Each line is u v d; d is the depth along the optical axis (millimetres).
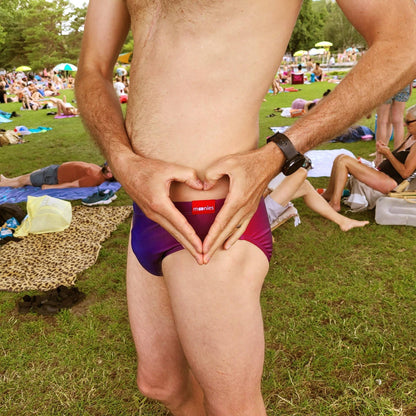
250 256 1168
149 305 1372
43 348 2826
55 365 2666
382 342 2627
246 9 1057
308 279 3459
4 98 23094
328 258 3789
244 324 1100
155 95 1197
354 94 1052
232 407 1130
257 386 1140
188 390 1560
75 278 3717
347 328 2797
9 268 4000
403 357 2514
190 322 1121
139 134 1244
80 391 2434
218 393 1129
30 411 2324
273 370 2479
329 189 5090
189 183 1029
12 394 2445
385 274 3434
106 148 1226
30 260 4145
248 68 1108
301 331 2811
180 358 1467
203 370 1128
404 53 1024
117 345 2801
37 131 12180
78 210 5461
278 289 3338
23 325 3094
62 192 6293
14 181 6633
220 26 1082
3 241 4633
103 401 2350
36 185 6586
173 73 1153
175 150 1170
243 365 1098
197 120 1144
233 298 1098
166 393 1500
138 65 1266
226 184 1110
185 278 1130
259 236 1219
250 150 1182
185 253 1158
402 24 1021
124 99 15297
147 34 1224
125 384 2461
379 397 2236
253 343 1109
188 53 1127
